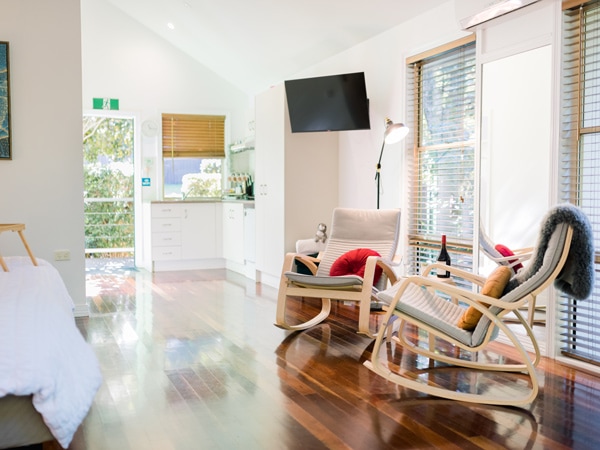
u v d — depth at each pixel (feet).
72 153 15.70
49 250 15.60
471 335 9.93
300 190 19.69
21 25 15.11
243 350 12.38
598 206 10.81
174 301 17.87
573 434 8.13
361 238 15.51
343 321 15.23
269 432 8.16
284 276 13.85
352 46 19.06
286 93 19.02
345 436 8.03
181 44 25.52
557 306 11.56
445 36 14.89
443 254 14.03
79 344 7.54
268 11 18.94
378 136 17.92
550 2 11.48
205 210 25.41
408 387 9.96
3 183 15.16
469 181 14.82
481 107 13.43
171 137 26.25
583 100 11.12
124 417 8.70
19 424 6.23
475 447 7.68
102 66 25.02
